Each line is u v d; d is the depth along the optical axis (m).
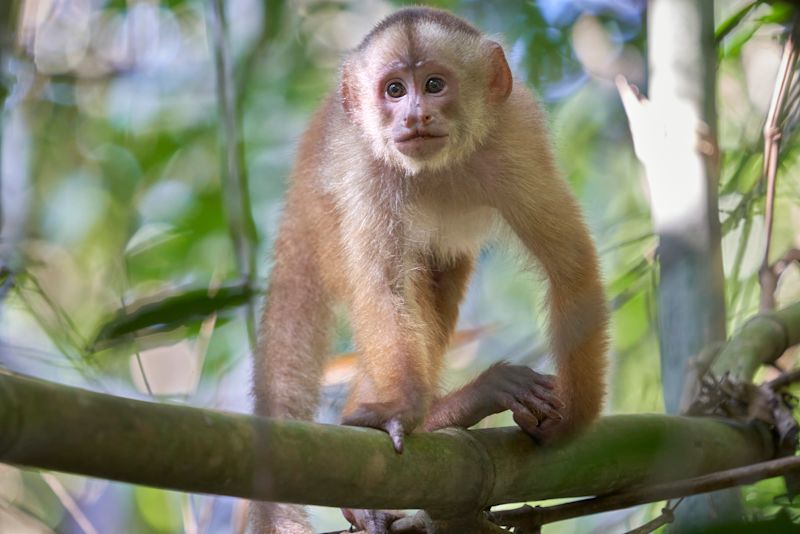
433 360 7.68
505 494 5.55
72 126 11.75
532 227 7.38
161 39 12.13
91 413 3.63
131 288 10.48
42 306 8.28
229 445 3.99
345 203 7.60
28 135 10.63
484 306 10.59
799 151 8.17
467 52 7.75
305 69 12.14
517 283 10.63
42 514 9.71
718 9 8.44
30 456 3.54
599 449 5.84
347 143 7.80
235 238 6.02
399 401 5.93
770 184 6.73
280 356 8.21
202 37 12.23
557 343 6.86
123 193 11.84
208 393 9.16
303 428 4.50
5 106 9.03
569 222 7.21
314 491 4.53
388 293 7.29
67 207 11.66
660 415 6.14
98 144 12.08
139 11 11.74
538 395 6.35
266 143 11.87
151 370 10.78
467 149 7.60
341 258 7.64
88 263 11.39
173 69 12.18
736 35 8.27
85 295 11.09
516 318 10.45
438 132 7.51
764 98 9.77
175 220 11.34
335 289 7.84
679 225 6.66
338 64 8.72
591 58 10.27
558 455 5.73
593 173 10.59
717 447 6.06
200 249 11.00
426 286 7.93
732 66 9.64
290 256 8.34
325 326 8.34
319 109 8.50
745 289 8.20
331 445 4.55
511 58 8.23
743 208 7.43
